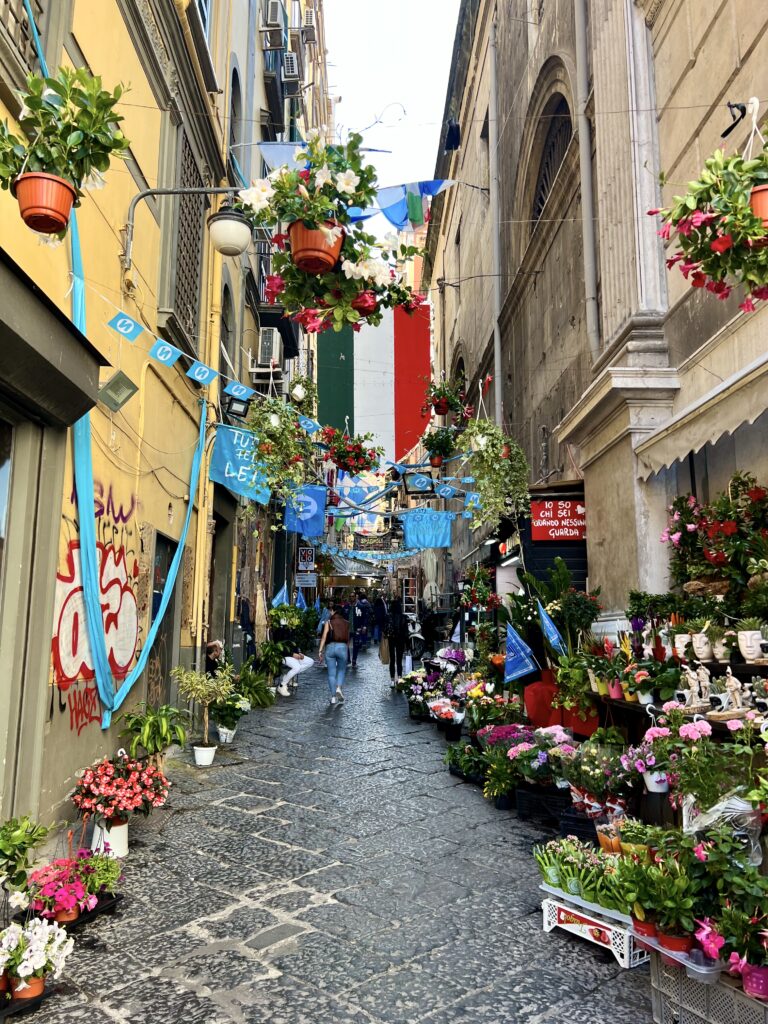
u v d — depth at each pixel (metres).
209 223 6.30
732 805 2.96
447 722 8.65
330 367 17.59
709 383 6.00
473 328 20.83
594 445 7.82
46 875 3.59
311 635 18.17
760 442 5.42
